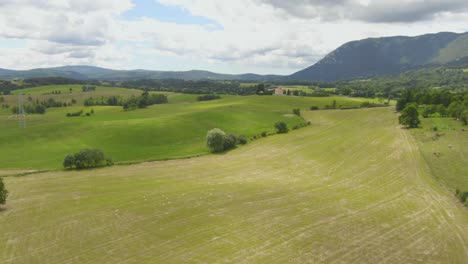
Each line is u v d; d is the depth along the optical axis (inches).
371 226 1599.4
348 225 1608.0
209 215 1724.9
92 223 1626.5
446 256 1325.0
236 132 4224.9
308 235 1497.3
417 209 1812.3
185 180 2383.1
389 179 2367.1
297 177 2464.3
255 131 4284.0
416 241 1446.9
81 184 2282.2
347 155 3085.6
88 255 1315.2
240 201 1936.5
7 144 3695.9
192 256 1309.1
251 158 3053.6
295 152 3255.4
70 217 1701.5
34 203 1908.2
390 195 2044.8
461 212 1768.0
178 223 1626.5
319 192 2112.5
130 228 1568.7
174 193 2078.0
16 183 2310.5
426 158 2815.0
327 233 1519.4
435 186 2193.7
